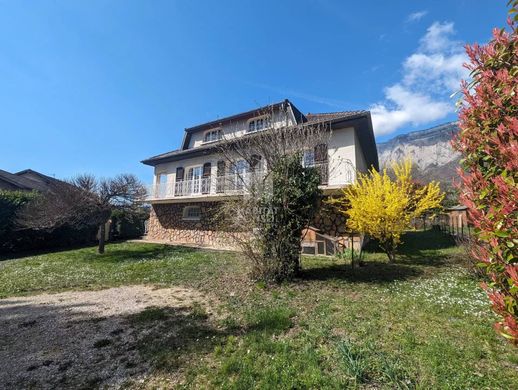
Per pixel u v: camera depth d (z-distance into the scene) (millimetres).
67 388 2645
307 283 5816
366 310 4176
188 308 4812
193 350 3254
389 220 7547
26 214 12344
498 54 1940
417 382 2404
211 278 6828
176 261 9461
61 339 3758
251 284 5891
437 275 6223
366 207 7582
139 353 3264
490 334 3240
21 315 4824
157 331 3881
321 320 3869
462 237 7055
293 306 4504
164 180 18359
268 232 5996
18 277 8008
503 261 1685
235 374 2727
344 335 3383
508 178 1561
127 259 10500
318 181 6348
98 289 6602
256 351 3109
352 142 10906
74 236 16188
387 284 5605
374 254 9281
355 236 10312
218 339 3502
